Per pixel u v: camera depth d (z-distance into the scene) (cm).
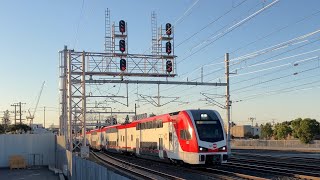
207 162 2755
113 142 5378
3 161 3969
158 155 3431
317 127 7512
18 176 3006
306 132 7444
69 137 3753
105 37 3481
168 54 3528
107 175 1335
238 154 4666
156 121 3506
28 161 4044
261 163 3253
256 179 2120
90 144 7350
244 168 2825
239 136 14775
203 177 2406
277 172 2388
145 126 3853
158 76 3553
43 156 4088
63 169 3041
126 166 3394
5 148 4000
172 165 3234
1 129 9169
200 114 2859
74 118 3903
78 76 3747
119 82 3550
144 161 3956
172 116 3134
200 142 2753
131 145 4388
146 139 3803
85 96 3762
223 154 2788
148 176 2533
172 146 3111
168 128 3198
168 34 3509
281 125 9669
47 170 3506
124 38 3509
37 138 4091
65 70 3884
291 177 2170
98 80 3600
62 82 4219
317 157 3803
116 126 5241
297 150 5431
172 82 3644
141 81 3547
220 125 2850
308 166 2680
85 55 3512
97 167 1529
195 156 2750
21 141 4047
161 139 3366
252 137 14088
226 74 3909
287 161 3416
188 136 2838
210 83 3831
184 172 2742
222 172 2602
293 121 8656
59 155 3509
